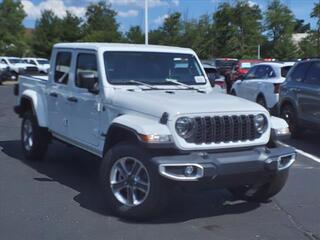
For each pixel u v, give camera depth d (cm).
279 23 5069
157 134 579
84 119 746
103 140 697
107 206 659
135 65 735
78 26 7000
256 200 696
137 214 600
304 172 901
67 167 895
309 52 4756
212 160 579
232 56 4841
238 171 592
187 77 771
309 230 597
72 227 593
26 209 658
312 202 712
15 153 1016
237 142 617
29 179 811
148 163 580
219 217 637
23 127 959
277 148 638
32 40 7212
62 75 823
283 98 1241
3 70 3822
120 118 629
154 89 718
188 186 576
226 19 4881
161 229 589
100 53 720
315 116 1120
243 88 1644
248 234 579
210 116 602
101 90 705
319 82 1121
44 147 921
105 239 557
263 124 634
